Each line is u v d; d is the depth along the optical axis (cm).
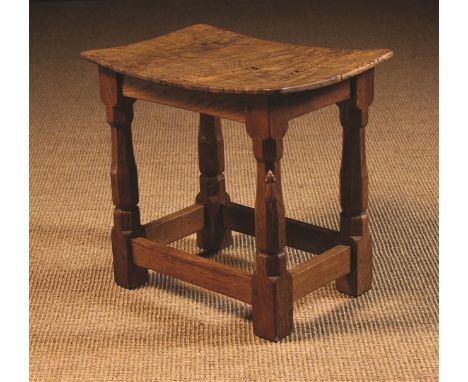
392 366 221
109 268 270
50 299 254
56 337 237
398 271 264
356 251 246
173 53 241
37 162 351
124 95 240
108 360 226
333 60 230
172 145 364
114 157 249
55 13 549
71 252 280
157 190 322
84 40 501
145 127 385
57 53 482
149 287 259
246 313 244
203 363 224
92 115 402
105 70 240
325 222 294
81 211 308
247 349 228
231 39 251
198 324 240
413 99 409
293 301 232
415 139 365
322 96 223
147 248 250
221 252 278
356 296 251
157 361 225
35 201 316
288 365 222
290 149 357
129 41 494
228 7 554
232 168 340
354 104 232
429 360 223
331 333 235
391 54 232
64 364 225
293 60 232
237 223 271
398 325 238
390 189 319
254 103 213
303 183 325
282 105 213
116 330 239
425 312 244
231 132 377
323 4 557
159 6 560
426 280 259
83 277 265
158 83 224
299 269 233
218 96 219
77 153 360
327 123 384
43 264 273
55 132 382
